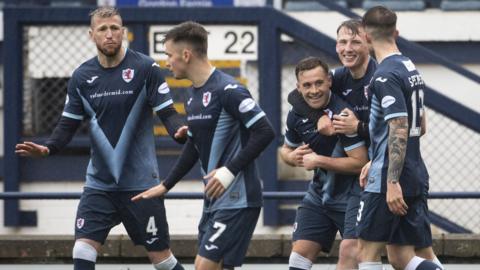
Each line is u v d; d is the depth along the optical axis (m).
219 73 19.98
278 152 31.61
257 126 19.47
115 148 22.30
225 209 19.97
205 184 20.27
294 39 31.61
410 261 20.50
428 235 20.78
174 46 19.92
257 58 31.69
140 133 22.41
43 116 32.19
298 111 21.70
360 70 21.34
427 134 33.00
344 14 31.70
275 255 27.47
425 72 34.84
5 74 31.86
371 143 20.16
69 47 32.16
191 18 31.53
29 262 27.89
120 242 27.64
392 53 19.97
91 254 22.31
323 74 21.39
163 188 20.58
